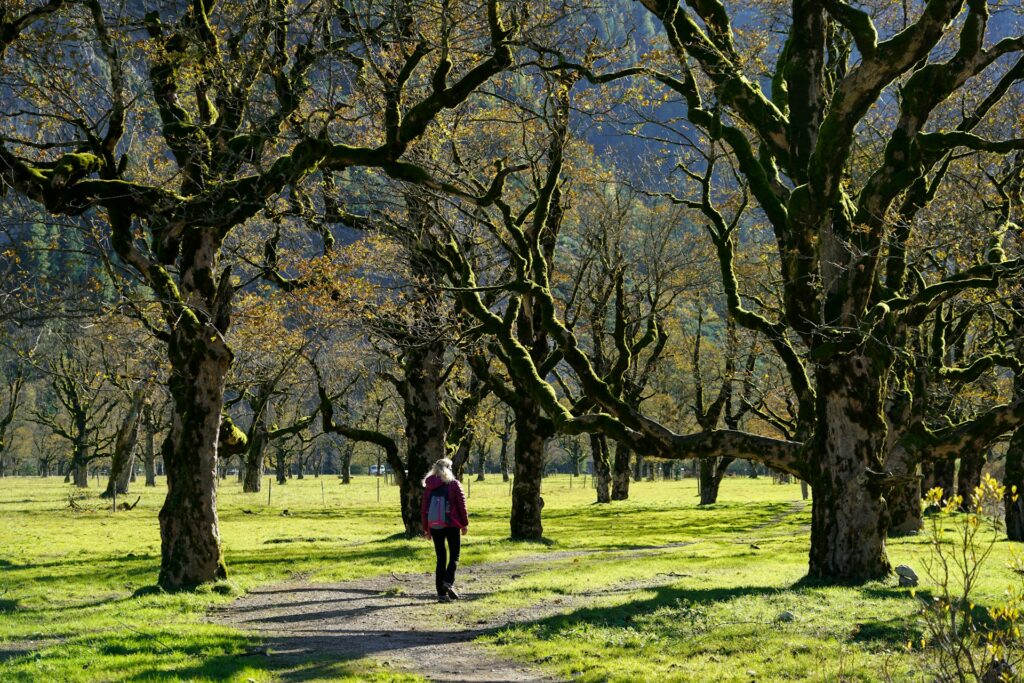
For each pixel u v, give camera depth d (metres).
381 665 11.04
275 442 90.44
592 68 17.41
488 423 37.09
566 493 79.25
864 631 11.63
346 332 25.55
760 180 18.17
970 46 15.67
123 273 17.19
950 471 38.19
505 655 11.62
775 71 20.56
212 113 19.02
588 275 39.41
